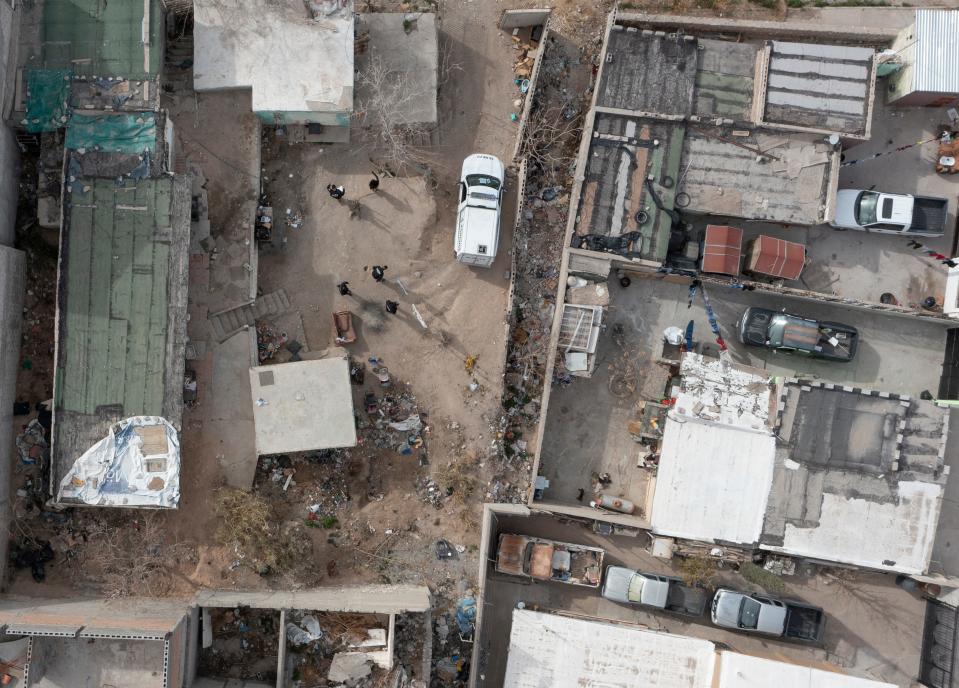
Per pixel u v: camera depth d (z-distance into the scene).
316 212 24.77
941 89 24.45
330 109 23.28
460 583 24.42
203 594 22.95
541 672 22.83
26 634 19.75
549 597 24.89
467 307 25.06
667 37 24.50
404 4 25.20
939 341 25.98
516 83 25.55
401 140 24.84
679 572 24.97
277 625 23.42
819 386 24.11
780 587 25.08
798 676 22.52
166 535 23.48
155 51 22.66
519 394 25.02
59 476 22.06
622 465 25.41
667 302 25.67
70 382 22.17
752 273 25.41
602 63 24.39
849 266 25.89
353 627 23.02
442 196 25.16
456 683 24.09
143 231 22.39
